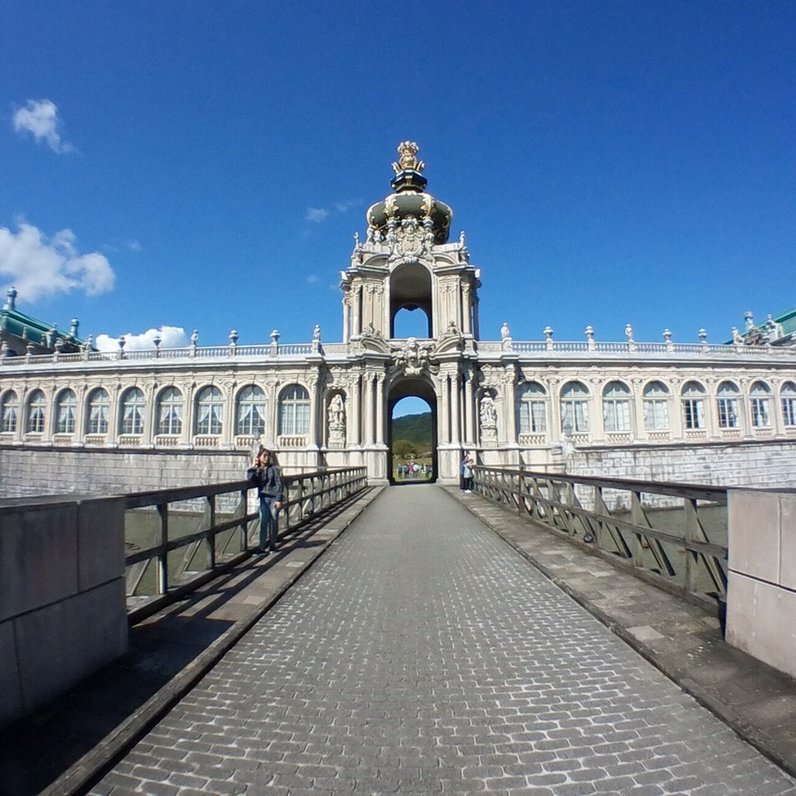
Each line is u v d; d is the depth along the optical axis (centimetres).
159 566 813
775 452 3947
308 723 489
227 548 1258
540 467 4341
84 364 4753
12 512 461
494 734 469
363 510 2191
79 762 405
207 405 4572
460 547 1371
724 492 691
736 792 389
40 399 4944
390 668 612
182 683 542
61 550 518
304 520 1734
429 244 4753
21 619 468
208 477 3338
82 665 541
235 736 466
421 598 899
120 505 623
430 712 509
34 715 471
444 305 4650
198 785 398
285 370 4484
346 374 4450
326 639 705
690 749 442
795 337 5884
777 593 555
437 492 3250
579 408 4575
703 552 745
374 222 5319
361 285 4634
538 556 1177
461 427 4297
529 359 4494
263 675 592
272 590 909
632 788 394
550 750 444
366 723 489
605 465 3628
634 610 775
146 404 4631
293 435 4425
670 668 573
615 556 1080
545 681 573
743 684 529
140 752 439
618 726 479
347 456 4306
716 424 4678
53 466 3853
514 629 739
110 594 593
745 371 4797
